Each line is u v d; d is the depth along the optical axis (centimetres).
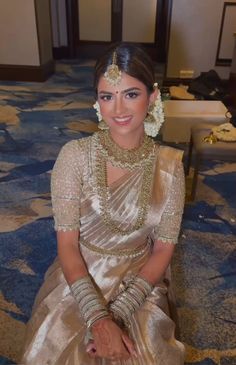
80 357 94
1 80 579
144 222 102
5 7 535
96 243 105
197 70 527
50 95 508
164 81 535
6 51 561
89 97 503
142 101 91
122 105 90
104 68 88
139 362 95
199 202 256
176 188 103
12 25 545
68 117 423
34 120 410
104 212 99
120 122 92
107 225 101
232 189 275
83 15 717
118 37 731
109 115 92
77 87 552
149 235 112
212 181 287
